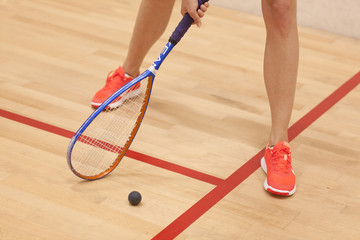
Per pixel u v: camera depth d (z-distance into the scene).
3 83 3.94
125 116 3.66
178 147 3.41
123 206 2.87
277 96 3.19
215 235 2.73
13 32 4.76
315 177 3.23
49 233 2.64
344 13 5.26
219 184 3.11
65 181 3.02
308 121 3.82
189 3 3.01
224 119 3.76
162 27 3.66
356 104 4.10
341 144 3.58
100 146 3.34
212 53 4.72
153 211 2.85
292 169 3.14
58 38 4.75
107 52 4.60
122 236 2.66
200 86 4.16
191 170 3.21
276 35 3.09
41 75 4.11
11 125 3.46
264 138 3.59
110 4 5.59
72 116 3.63
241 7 5.67
